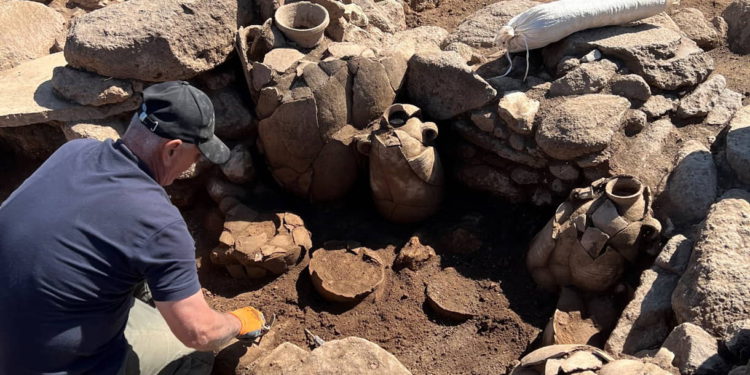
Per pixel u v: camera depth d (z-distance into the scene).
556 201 4.04
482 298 3.67
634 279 3.50
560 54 4.31
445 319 3.64
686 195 3.63
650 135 3.95
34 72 4.51
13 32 4.82
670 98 4.11
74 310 2.39
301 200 4.34
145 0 4.17
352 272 3.80
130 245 2.33
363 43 4.57
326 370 2.87
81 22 4.07
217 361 3.19
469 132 4.15
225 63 4.36
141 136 2.41
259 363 2.95
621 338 3.09
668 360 2.63
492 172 4.20
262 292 3.84
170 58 3.98
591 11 4.23
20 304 2.35
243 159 4.23
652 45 4.12
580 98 4.01
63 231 2.32
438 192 4.07
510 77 4.34
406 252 3.88
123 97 4.04
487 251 3.96
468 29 5.05
